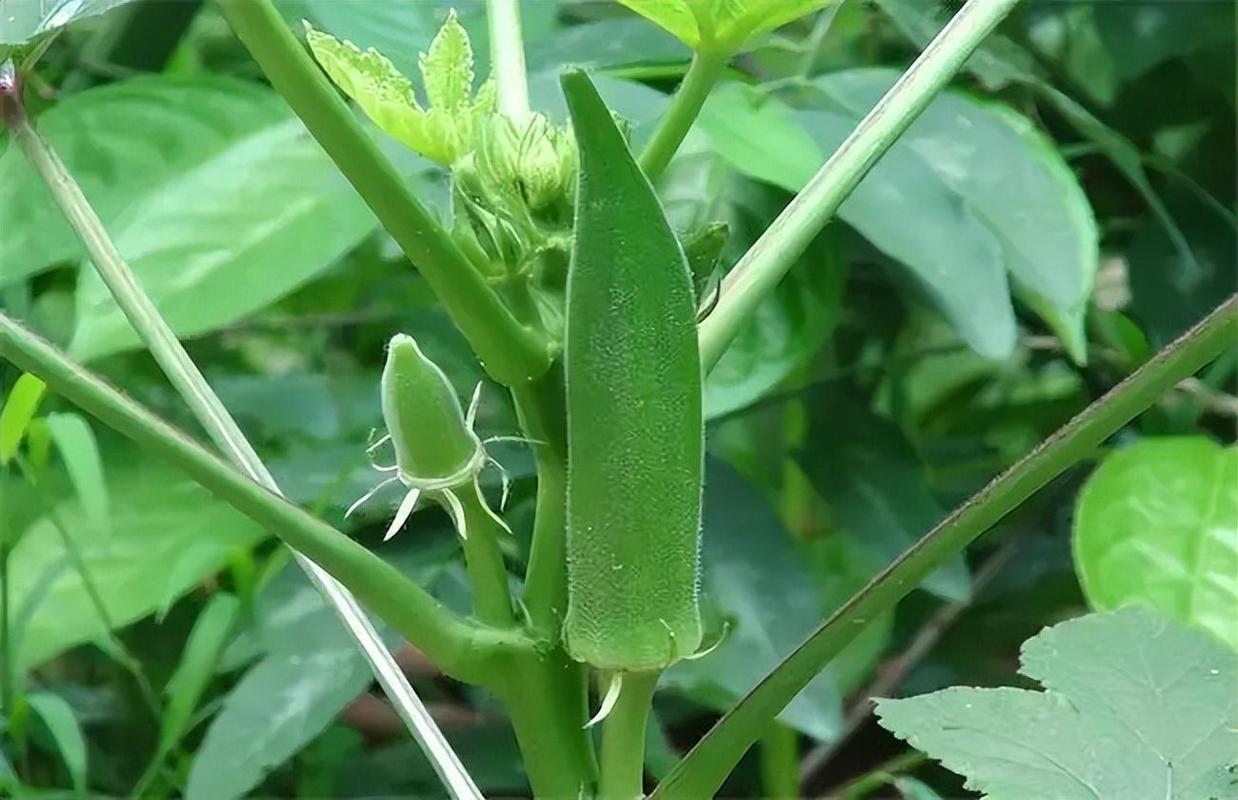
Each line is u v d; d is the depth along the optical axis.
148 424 0.51
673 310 0.52
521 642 0.55
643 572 0.53
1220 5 1.02
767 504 0.84
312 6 0.76
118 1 0.51
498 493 0.79
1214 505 0.70
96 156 0.77
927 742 0.56
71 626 0.82
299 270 0.73
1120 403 0.51
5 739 0.93
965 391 1.16
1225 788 0.54
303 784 0.94
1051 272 0.74
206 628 0.79
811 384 0.95
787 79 0.77
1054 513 1.07
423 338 0.90
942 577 0.82
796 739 0.98
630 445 0.52
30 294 1.00
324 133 0.50
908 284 0.86
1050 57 1.08
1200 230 1.02
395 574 0.53
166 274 0.73
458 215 0.54
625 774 0.55
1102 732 0.56
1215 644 0.58
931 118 0.76
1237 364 0.98
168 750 0.80
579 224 0.51
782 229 0.57
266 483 0.56
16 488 0.88
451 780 0.56
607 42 0.81
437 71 0.55
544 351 0.53
